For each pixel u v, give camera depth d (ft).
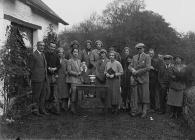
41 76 29.89
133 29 143.02
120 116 30.83
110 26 170.19
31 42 40.09
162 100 32.24
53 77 31.50
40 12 41.63
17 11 34.17
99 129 27.30
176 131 27.71
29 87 30.53
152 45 139.74
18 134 25.77
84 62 33.73
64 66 31.96
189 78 30.37
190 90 30.07
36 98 30.07
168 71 31.37
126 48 33.37
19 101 30.01
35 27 39.70
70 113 31.76
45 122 28.50
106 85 30.91
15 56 29.71
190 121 28.14
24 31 37.37
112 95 30.63
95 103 35.19
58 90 31.83
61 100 32.78
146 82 30.53
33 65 29.91
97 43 34.60
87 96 31.73
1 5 29.58
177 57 31.12
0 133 25.63
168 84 31.73
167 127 28.40
